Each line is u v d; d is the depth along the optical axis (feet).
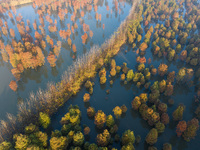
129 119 330.13
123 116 335.88
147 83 382.22
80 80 396.37
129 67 469.57
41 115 281.33
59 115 334.44
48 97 346.13
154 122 297.94
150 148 260.01
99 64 443.73
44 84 425.28
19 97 386.52
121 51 538.88
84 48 561.84
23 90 408.87
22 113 314.14
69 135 261.24
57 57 522.47
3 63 503.61
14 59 434.30
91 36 595.06
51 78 443.73
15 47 482.69
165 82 364.17
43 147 260.83
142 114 317.22
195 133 273.13
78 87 372.99
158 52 506.48
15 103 371.15
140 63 465.06
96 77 430.20
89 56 463.83
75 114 303.07
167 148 256.32
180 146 285.02
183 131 281.13
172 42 529.86
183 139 291.79
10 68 483.51
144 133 304.50
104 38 617.21
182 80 411.34
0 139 273.33
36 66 467.52
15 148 237.25
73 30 628.69
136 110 342.85
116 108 309.83
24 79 446.19
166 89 368.48
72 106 321.32
